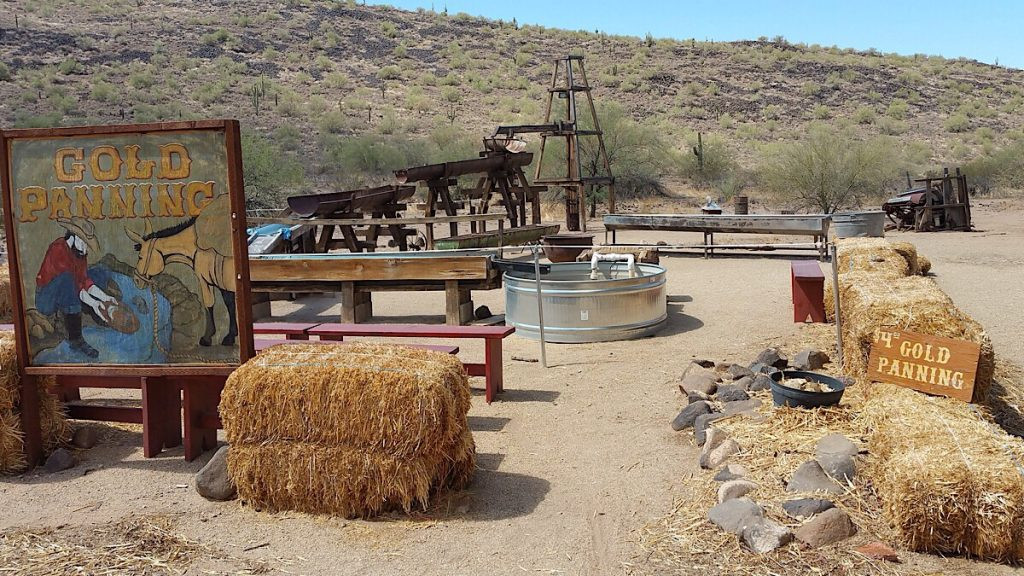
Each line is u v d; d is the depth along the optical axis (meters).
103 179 5.46
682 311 10.87
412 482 4.70
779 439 5.49
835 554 4.13
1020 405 6.59
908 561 4.07
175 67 51.91
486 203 17.28
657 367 7.92
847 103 56.41
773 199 29.03
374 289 10.38
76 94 44.03
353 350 5.09
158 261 5.48
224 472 5.04
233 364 5.47
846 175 26.83
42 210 5.52
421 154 36.28
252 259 10.52
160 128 5.34
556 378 7.65
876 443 4.88
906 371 5.67
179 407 6.08
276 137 39.03
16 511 4.93
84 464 5.70
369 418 4.67
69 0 66.25
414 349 5.18
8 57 48.75
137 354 5.55
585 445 5.87
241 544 4.48
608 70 61.22
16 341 5.57
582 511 4.79
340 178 32.56
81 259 5.54
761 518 4.38
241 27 62.97
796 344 8.75
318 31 64.81
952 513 4.04
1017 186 31.84
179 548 4.43
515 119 47.38
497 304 11.95
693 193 31.78
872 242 11.72
